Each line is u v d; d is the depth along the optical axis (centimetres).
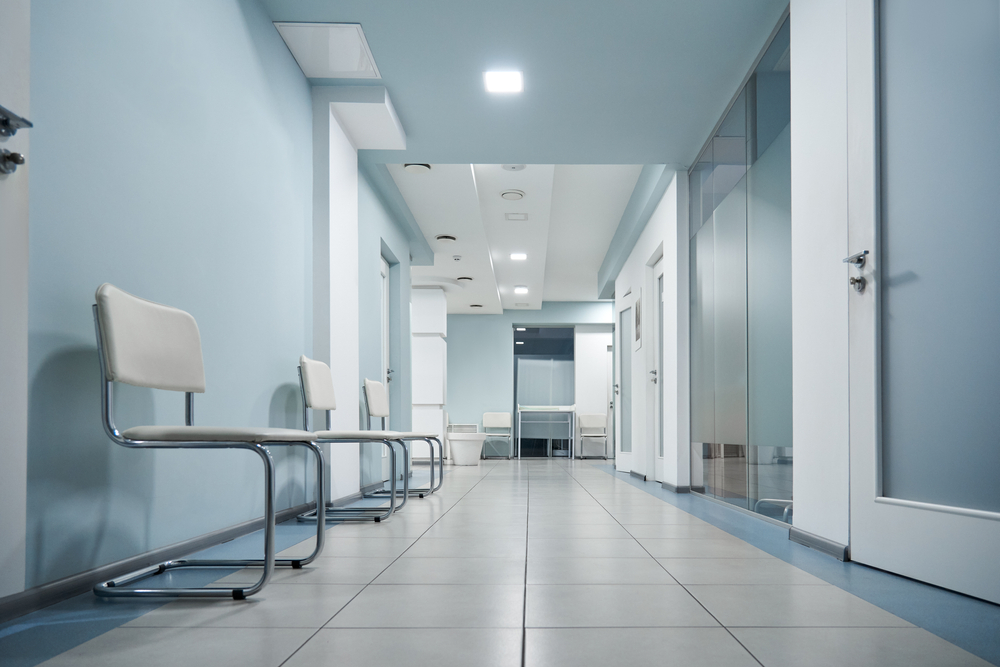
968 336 169
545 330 1258
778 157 306
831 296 227
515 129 419
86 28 168
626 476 685
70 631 136
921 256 185
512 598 166
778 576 192
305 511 335
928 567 180
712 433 429
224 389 246
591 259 878
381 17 300
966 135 170
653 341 625
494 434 1165
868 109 204
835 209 225
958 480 173
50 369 154
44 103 152
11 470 141
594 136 430
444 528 292
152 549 199
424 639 133
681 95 378
